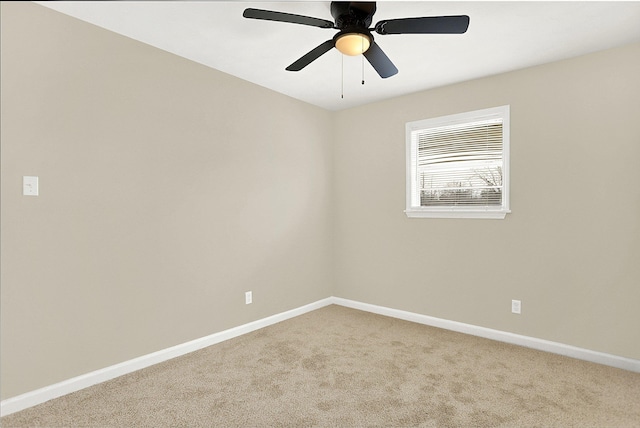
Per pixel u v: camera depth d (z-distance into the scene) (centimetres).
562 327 279
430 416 195
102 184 234
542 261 288
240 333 321
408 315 364
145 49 255
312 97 372
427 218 351
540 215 288
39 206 208
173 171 273
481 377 239
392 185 375
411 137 360
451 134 338
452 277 336
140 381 234
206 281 296
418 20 177
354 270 408
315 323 353
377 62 221
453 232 334
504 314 306
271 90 350
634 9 207
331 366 256
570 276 276
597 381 234
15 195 200
